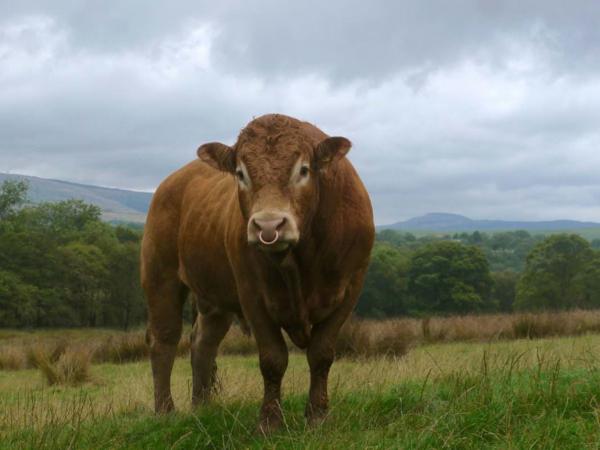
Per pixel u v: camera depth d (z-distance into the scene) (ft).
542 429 15.94
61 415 23.71
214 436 19.20
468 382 20.49
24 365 62.75
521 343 56.49
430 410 19.29
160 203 25.99
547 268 235.61
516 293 245.45
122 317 238.89
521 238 620.49
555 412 17.28
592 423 16.30
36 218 279.08
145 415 24.88
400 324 65.92
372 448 15.89
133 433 20.92
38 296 215.72
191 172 25.68
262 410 19.47
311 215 17.71
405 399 20.42
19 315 214.28
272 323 19.54
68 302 225.97
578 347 38.24
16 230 232.94
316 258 18.65
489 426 16.65
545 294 233.96
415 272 252.01
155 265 25.75
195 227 23.26
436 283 245.65
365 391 22.11
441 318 83.46
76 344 70.13
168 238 25.38
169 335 25.72
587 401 18.17
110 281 236.84
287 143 17.20
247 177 17.11
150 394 31.30
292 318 19.16
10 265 216.74
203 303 25.31
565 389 19.11
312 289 19.01
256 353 65.31
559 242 234.79
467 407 17.72
